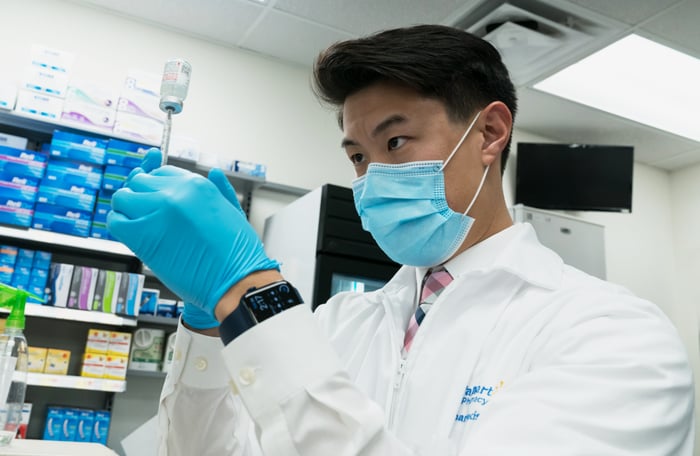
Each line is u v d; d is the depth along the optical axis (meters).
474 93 1.00
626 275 4.88
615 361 0.72
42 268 2.65
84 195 2.76
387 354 1.02
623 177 4.38
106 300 2.70
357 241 2.83
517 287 0.96
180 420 0.86
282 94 3.88
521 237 1.03
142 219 0.66
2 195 2.63
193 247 0.65
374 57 0.91
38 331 2.90
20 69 3.18
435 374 0.90
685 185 5.21
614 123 4.49
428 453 0.82
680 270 5.11
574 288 0.92
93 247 2.73
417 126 0.97
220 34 3.66
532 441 0.65
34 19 3.27
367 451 0.57
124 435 3.00
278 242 3.26
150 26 3.56
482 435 0.67
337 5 3.30
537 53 3.59
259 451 0.97
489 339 0.91
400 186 0.99
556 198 4.38
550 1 3.14
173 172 0.72
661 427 0.68
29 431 2.78
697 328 4.88
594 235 4.38
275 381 0.59
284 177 3.76
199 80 3.65
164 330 3.07
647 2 3.12
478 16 3.30
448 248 1.03
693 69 3.84
